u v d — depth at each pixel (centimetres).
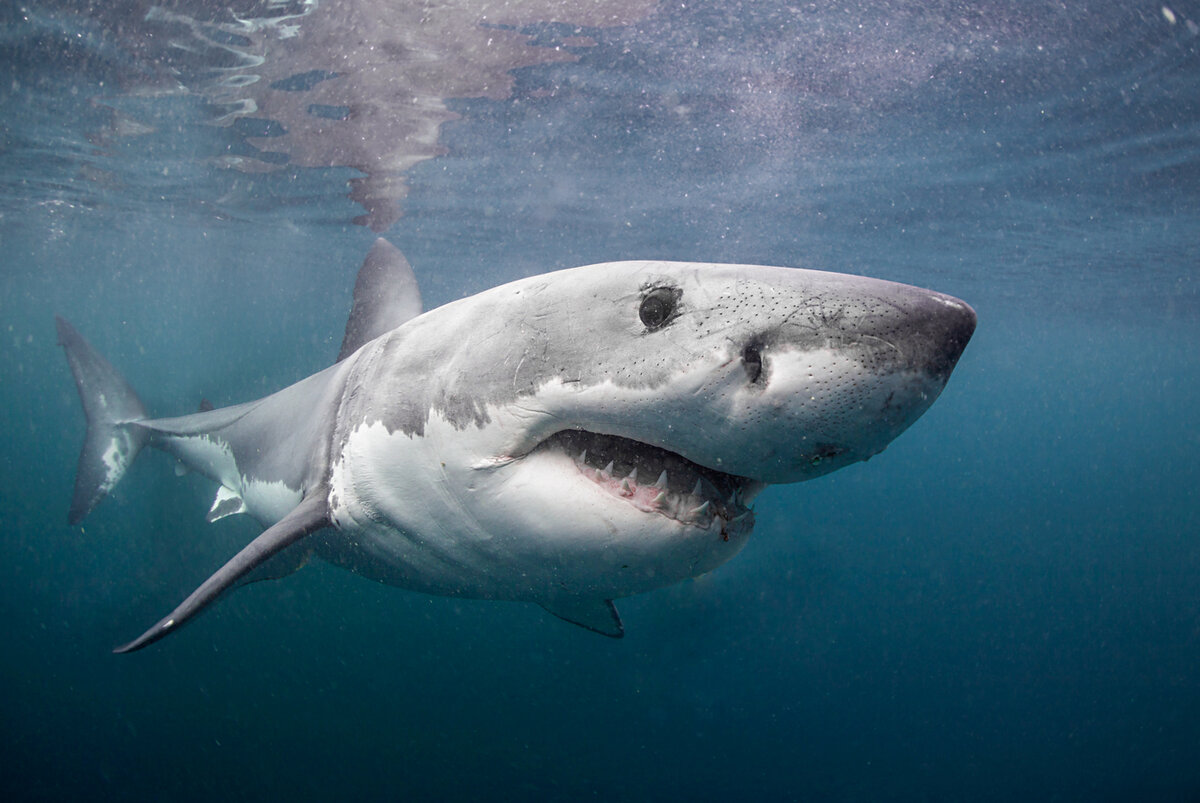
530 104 988
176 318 4703
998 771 1123
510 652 1408
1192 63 794
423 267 2336
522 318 215
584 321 199
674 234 1670
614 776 941
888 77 852
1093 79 840
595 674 1330
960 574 3494
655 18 743
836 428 159
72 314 4616
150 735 920
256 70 902
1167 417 7662
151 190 1555
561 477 210
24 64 907
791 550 2206
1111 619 2711
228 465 486
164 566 1375
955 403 6625
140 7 750
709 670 1483
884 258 1800
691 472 204
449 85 928
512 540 226
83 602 1522
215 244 2172
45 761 843
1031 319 2716
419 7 734
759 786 971
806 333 160
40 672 1128
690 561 206
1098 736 1313
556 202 1458
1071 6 688
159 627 227
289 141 1180
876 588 2766
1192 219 1406
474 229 1744
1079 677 1788
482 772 895
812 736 1197
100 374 764
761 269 183
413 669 1270
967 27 732
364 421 267
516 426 210
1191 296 2195
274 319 4569
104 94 1002
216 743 902
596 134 1084
